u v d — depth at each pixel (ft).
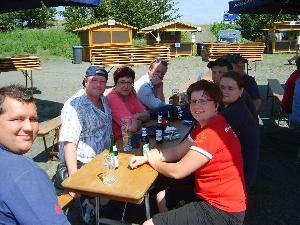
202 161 8.14
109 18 104.58
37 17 127.95
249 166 10.16
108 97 13.51
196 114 8.70
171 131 12.48
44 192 4.72
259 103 17.61
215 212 8.18
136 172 9.23
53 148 18.48
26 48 83.46
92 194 8.34
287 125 23.65
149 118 14.61
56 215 4.74
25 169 4.70
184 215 8.34
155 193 13.39
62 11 105.40
